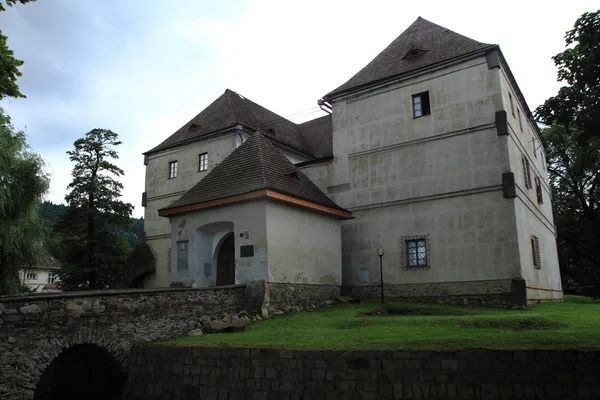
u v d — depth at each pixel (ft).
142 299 41.93
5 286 59.93
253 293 51.24
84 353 46.57
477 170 61.46
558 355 25.31
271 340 36.55
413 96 69.21
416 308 52.85
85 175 101.60
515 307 55.31
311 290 58.29
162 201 94.58
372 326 40.19
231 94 97.86
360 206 71.10
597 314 44.88
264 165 58.03
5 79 39.09
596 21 30.19
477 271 59.31
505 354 26.40
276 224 54.19
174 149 94.53
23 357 34.19
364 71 77.15
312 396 30.40
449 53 66.74
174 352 37.22
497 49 62.08
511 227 57.77
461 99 64.28
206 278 59.62
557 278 87.35
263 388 32.14
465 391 26.78
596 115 30.66
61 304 36.70
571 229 78.23
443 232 62.90
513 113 67.05
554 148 109.70
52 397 48.83
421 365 28.04
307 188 62.13
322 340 34.73
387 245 67.51
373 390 28.86
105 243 100.73
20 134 61.36
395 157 69.05
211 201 57.31
